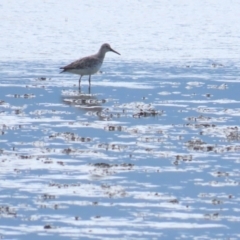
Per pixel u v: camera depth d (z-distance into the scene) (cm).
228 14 6506
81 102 2594
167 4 7375
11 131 2142
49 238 1380
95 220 1466
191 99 2662
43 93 2759
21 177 1712
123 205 1546
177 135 2111
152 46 4275
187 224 1453
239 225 1450
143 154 1912
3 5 7031
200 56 3856
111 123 2259
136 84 2970
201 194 1612
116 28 5269
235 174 1753
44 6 6994
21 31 4984
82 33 4916
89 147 1975
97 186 1656
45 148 1959
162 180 1705
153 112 2406
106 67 3453
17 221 1458
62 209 1521
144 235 1399
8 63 3522
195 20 5956
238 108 2512
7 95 2714
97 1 7562
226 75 3212
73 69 2842
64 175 1731
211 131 2166
